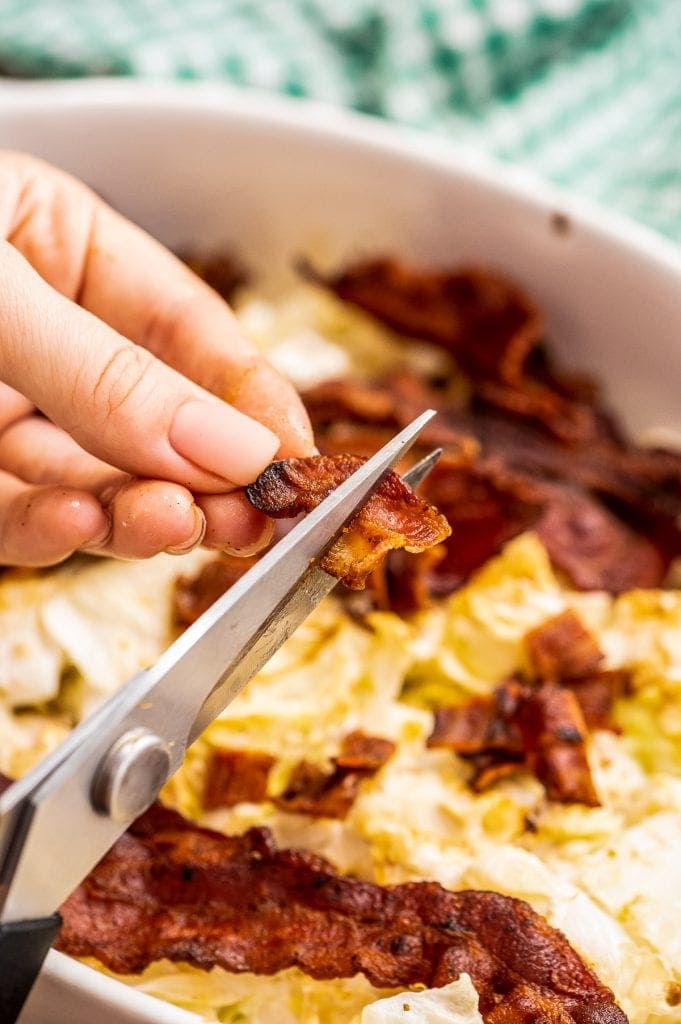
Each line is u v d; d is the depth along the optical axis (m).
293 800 0.39
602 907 0.37
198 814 0.40
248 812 0.39
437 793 0.40
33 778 0.29
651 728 0.42
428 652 0.43
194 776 0.40
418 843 0.38
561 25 0.58
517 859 0.37
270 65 0.57
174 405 0.34
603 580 0.45
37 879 0.30
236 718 0.40
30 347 0.33
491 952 0.35
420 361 0.50
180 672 0.31
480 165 0.48
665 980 0.36
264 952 0.35
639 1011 0.36
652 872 0.38
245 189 0.51
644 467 0.47
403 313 0.50
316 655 0.42
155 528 0.34
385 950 0.35
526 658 0.43
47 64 0.55
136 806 0.30
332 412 0.46
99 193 0.51
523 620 0.43
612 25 0.59
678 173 0.56
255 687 0.41
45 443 0.38
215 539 0.35
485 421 0.48
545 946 0.35
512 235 0.48
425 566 0.43
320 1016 0.35
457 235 0.49
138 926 0.36
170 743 0.31
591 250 0.48
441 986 0.34
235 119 0.49
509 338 0.49
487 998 0.35
